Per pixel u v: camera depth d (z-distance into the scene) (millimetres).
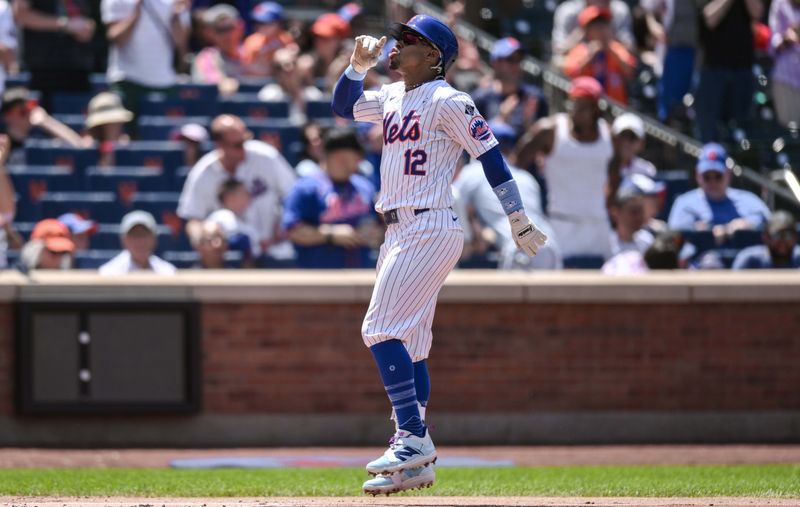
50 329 35938
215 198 42688
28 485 24859
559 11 61031
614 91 53562
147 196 46188
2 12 51844
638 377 37469
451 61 21266
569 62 54625
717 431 37594
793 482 25359
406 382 20469
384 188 20875
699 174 44375
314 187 39844
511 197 20281
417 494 23469
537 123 44375
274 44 55688
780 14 51562
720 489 23781
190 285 36219
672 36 52500
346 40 56875
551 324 37250
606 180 43000
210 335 36406
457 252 20641
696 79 51062
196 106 51312
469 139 20266
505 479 27312
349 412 36688
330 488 24250
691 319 37562
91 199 45594
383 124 20953
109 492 23297
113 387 36062
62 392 35969
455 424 37000
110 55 54375
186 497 22344
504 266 39844
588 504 20281
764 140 50375
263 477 27609
